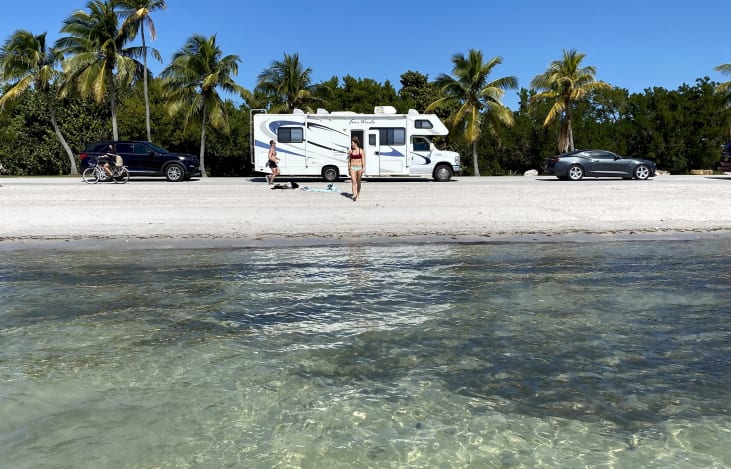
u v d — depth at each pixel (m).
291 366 5.01
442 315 6.47
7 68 40.09
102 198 17.75
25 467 3.47
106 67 39.00
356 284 7.96
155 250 10.73
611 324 6.11
